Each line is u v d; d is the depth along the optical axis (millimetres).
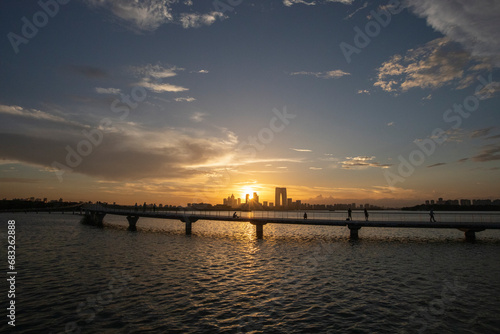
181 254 37094
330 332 14859
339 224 51844
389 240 50969
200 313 17266
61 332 14680
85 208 116250
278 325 15664
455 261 32000
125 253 37375
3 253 36281
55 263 30500
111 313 17125
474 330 15070
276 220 55281
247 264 30984
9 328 15086
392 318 16609
